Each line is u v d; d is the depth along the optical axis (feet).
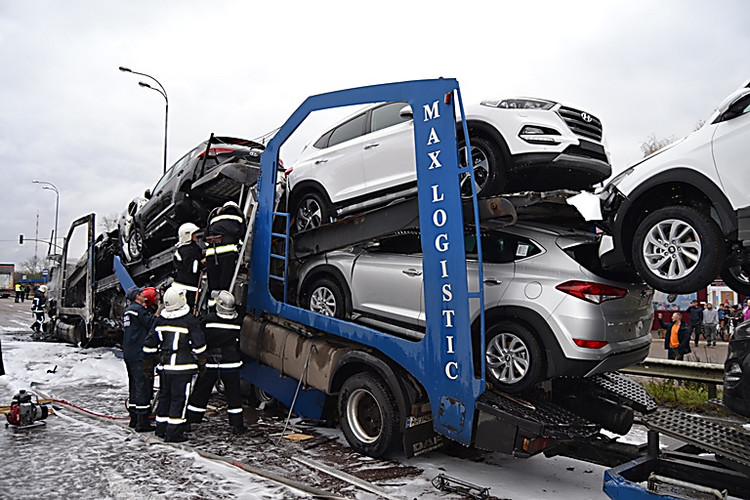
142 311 22.33
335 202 22.97
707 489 11.02
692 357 39.96
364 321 20.65
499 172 18.67
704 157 13.92
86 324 43.60
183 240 25.40
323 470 17.15
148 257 36.78
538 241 17.31
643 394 19.06
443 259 16.37
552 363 16.17
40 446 19.51
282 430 22.00
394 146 20.67
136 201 38.99
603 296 16.03
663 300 62.95
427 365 16.83
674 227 14.37
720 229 13.75
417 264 19.06
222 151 30.86
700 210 14.53
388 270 19.85
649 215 14.89
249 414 24.73
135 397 21.67
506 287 17.19
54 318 52.44
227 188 29.30
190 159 31.99
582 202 16.20
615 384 19.27
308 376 20.43
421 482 16.39
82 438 20.56
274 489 15.53
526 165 18.10
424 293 16.92
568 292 16.06
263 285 23.25
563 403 18.72
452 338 16.16
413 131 18.90
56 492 15.23
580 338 15.74
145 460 18.03
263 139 28.27
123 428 21.99
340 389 20.01
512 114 18.38
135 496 14.94
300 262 23.57
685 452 14.49
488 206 16.01
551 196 16.33
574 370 15.96
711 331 51.26
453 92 16.30
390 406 17.70
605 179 19.61
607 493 12.16
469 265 18.19
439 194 16.51
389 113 21.62
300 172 24.81
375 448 18.15
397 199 20.59
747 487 12.23
